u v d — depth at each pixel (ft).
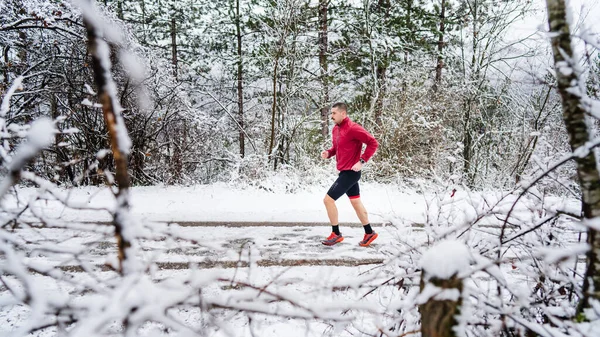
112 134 3.58
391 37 36.78
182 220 16.25
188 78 39.09
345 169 13.39
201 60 45.06
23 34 22.79
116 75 21.61
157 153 28.99
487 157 39.88
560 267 6.05
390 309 5.65
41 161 20.20
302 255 12.52
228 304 4.20
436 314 4.27
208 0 41.42
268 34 31.65
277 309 4.43
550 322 5.93
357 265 12.03
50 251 4.17
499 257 6.31
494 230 12.12
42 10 19.40
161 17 42.01
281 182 25.48
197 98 42.68
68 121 23.65
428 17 38.81
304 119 32.12
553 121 31.81
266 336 7.87
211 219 16.65
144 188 24.44
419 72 33.71
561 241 6.80
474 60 34.50
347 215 18.53
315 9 32.94
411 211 19.31
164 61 27.17
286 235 15.10
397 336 5.20
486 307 5.11
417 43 39.70
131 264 3.63
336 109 13.02
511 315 4.96
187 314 8.52
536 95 31.48
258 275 10.78
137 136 26.27
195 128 31.53
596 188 4.71
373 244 14.08
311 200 21.81
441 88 34.30
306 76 34.17
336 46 38.32
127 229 3.67
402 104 31.37
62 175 22.00
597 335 4.49
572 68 4.69
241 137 43.88
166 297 3.48
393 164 29.53
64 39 23.21
